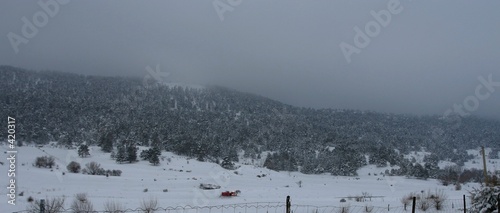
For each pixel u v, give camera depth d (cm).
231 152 12812
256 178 8319
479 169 10675
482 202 1684
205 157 12112
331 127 19250
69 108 16075
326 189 6225
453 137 15500
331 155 13212
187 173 8438
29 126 11981
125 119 15088
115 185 5244
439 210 2361
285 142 15662
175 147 12600
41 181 5062
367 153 15338
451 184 8281
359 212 2391
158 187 5216
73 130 13188
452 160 13338
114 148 11906
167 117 17325
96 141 12562
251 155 13988
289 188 6019
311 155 13575
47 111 14750
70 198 3084
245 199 3722
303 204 2991
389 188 7231
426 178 10312
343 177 11356
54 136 12550
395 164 13412
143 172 8119
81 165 8069
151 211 2472
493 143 14612
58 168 7094
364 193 5000
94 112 16188
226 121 18475
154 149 10231
